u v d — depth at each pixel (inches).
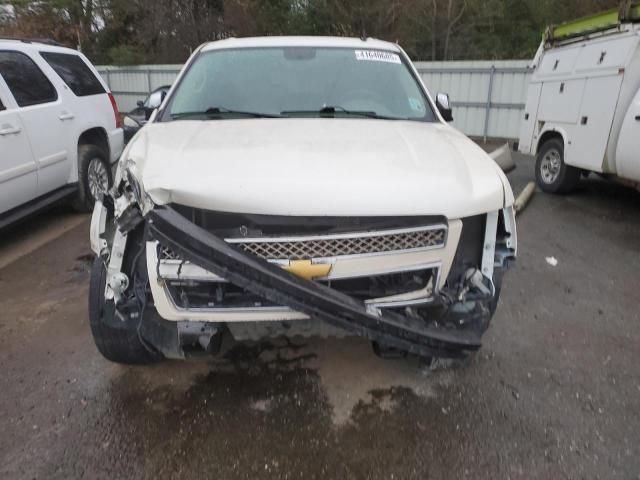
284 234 89.0
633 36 249.1
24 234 229.1
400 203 88.7
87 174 250.8
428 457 98.1
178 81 147.3
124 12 910.4
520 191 321.1
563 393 117.6
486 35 854.5
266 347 134.1
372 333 89.3
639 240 230.5
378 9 797.2
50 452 98.8
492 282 100.4
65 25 891.4
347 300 88.5
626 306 162.9
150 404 112.5
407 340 91.9
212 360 128.6
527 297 168.1
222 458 97.5
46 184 218.7
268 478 93.0
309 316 88.7
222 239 86.8
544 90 328.2
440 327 98.0
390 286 95.7
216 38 881.5
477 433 104.4
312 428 105.5
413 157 101.4
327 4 820.6
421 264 92.8
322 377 122.3
